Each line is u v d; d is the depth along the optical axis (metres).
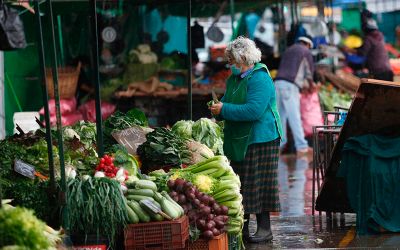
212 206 14.35
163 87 31.20
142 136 17.23
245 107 15.68
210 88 30.95
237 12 33.19
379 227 16.55
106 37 30.16
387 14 45.66
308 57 31.77
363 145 16.80
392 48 42.97
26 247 10.77
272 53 34.62
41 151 14.84
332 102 33.75
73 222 12.84
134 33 32.62
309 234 16.84
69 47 31.30
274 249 15.46
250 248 15.62
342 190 17.83
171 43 33.44
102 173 13.81
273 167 16.06
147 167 16.31
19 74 28.50
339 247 15.43
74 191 12.88
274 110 16.08
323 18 34.00
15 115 21.97
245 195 15.92
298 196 22.55
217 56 33.44
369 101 16.62
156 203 13.27
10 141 15.72
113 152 16.22
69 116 28.56
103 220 12.85
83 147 15.75
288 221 18.47
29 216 11.00
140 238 13.12
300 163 29.81
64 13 29.33
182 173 14.77
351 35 40.94
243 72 16.03
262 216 16.23
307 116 33.41
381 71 33.53
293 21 33.47
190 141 16.67
